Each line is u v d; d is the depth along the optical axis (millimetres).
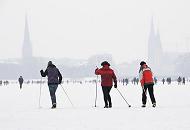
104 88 32375
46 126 18812
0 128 18188
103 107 32875
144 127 17719
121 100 46875
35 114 26344
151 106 33219
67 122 20562
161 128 17188
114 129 17250
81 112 27109
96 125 18938
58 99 51906
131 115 23859
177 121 19875
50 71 33156
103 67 32500
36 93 75875
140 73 32219
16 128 18125
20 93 76000
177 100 43594
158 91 74000
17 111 29891
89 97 56781
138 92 72562
